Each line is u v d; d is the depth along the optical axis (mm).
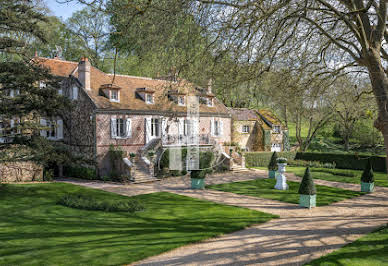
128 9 9953
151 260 9094
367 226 12969
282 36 11750
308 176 17031
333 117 41219
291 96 14930
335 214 15320
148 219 14078
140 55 11719
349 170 35781
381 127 11188
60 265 8516
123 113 28297
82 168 27922
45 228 12500
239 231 12312
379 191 22359
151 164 27531
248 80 11992
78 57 39906
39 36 19703
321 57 14016
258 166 39219
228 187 23453
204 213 15258
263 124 46156
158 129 30578
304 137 59500
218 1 10195
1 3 18125
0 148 20031
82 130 27984
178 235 11531
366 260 8906
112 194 20625
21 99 19016
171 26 10328
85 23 33344
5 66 18125
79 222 13508
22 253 9414
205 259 9180
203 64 11078
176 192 21359
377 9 10555
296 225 13195
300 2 11336
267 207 16906
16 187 22188
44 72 19594
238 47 10656
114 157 27109
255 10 10055
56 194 20406
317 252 9758
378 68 11141
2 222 13461
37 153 19609
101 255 9320
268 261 9008
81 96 27875
